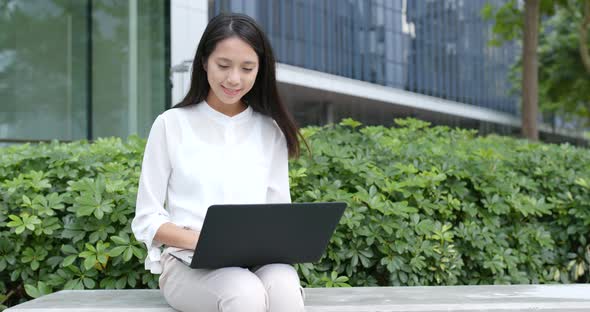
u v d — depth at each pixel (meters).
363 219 3.43
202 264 2.13
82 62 8.38
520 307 2.31
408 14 28.58
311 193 3.40
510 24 14.88
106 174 3.41
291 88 21.05
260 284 2.10
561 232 4.16
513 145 5.87
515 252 3.85
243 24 2.36
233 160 2.46
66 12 8.37
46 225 3.14
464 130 6.03
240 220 2.05
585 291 2.67
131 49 8.68
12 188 3.21
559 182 4.32
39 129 8.16
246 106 2.59
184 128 2.45
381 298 2.44
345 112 25.62
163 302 2.40
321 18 22.83
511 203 3.87
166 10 8.87
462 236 3.62
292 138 2.59
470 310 2.29
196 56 2.45
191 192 2.41
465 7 33.94
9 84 7.99
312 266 3.33
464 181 3.96
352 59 24.61
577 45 20.62
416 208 3.59
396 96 25.23
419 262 3.39
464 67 33.66
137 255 3.02
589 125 29.70
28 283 3.22
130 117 8.66
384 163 4.00
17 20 8.09
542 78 22.08
